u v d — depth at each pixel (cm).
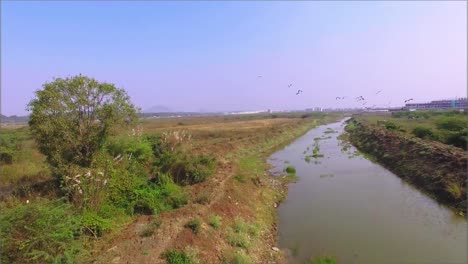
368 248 1282
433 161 2178
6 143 2248
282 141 4956
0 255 834
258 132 5112
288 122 8031
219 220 1305
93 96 1396
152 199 1330
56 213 943
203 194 1464
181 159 1744
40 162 2184
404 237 1366
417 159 2417
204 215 1299
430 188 1931
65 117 1352
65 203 1087
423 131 3122
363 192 2034
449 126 3231
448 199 1720
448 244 1286
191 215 1266
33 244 856
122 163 1435
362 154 3525
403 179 2298
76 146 1365
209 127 6378
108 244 1017
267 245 1323
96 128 1412
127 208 1262
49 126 1320
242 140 3969
